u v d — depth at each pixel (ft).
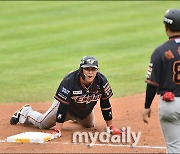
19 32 202.69
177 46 56.44
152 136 74.79
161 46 56.49
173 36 57.21
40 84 123.44
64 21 225.56
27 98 108.27
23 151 66.90
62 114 74.02
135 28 206.90
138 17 231.71
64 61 152.35
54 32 201.87
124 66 144.15
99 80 73.77
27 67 144.66
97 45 177.06
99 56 159.12
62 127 81.35
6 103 103.55
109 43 180.24
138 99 104.99
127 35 193.98
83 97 73.56
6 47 175.63
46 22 224.33
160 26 210.18
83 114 76.89
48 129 80.43
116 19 228.02
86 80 71.31
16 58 158.20
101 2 282.56
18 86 121.39
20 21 228.02
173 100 56.18
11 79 129.59
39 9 262.47
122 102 102.32
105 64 147.13
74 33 199.11
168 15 57.00
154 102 100.17
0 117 90.38
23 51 169.07
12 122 83.66
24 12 253.85
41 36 194.49
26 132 76.02
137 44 178.09
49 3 285.23
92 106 76.13
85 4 277.64
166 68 56.18
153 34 194.80
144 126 81.35
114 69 140.15
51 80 127.85
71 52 166.20
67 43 181.06
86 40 185.98
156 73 55.83
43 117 79.10
